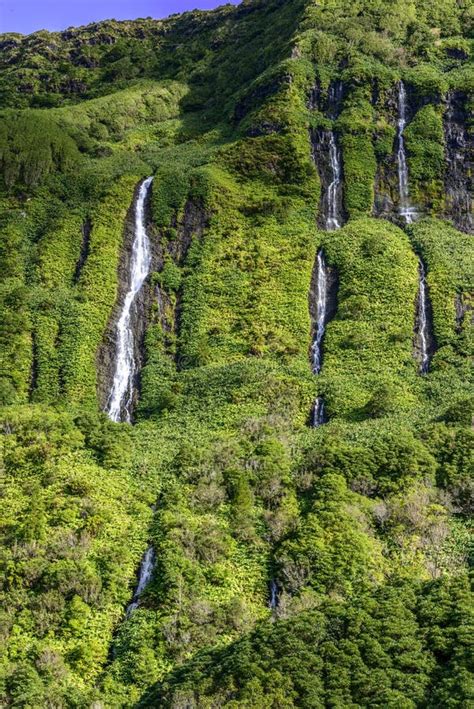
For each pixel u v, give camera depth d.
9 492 50.34
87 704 33.62
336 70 121.88
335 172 107.75
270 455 53.78
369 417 63.72
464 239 96.38
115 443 57.59
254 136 112.12
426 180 106.19
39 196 103.38
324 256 91.56
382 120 113.62
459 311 80.69
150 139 128.00
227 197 101.56
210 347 79.25
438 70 123.00
